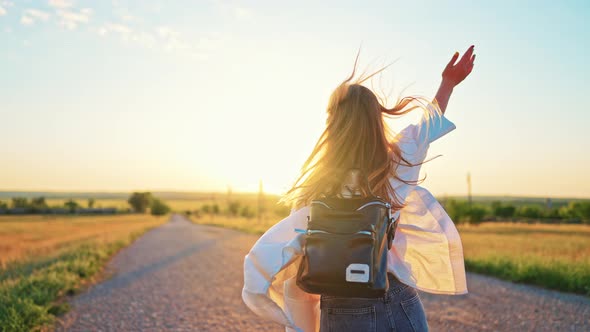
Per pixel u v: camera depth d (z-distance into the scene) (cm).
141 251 1873
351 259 155
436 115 190
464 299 750
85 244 1973
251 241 2566
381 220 163
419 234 196
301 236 175
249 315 661
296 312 197
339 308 167
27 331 538
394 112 193
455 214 5262
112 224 6162
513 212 6506
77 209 12600
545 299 744
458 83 206
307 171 184
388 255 180
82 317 649
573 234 3294
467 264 1131
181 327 596
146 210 16638
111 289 902
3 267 1154
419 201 194
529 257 1125
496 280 953
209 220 8731
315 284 159
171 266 1300
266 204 10144
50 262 1286
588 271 868
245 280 176
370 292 156
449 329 566
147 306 730
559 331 546
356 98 180
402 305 173
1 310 573
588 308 672
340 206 166
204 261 1438
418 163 186
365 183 171
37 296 701
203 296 816
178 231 4156
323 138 183
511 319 609
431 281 197
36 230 4350
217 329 585
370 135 178
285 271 195
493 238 2616
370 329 165
